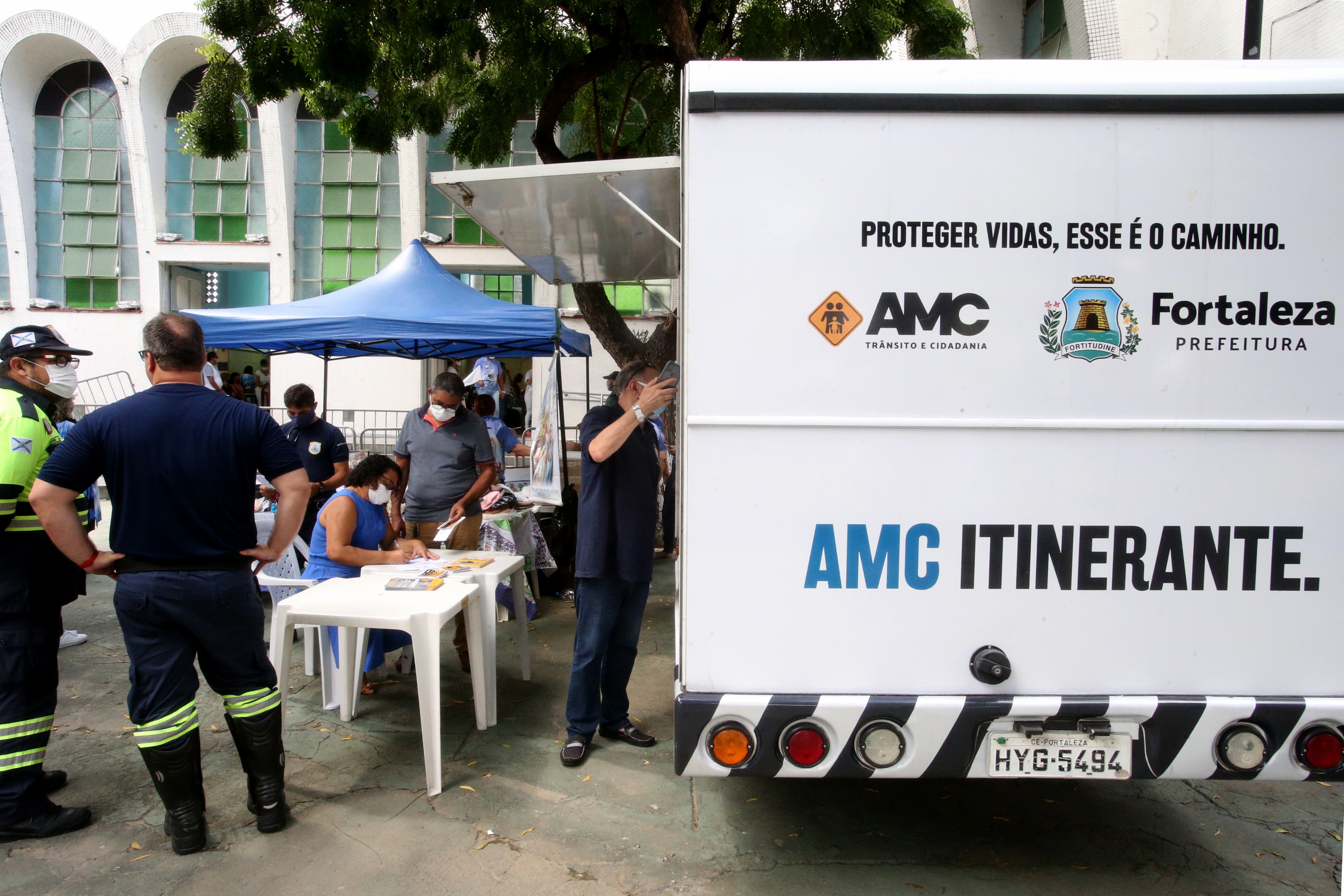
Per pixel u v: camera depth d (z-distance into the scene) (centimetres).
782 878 250
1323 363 210
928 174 208
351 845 267
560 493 554
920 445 212
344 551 368
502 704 395
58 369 309
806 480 213
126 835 273
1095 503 212
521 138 1434
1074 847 271
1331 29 503
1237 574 213
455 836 273
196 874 250
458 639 437
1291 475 211
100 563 247
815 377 211
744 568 214
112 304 1507
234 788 306
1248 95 205
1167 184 208
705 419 212
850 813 292
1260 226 208
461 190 320
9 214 1450
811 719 214
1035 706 212
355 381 1480
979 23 952
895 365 211
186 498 247
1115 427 210
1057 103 206
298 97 1470
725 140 208
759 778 316
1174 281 209
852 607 215
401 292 567
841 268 210
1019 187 208
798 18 705
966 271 209
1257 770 213
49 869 252
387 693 408
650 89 868
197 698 398
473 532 487
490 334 521
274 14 664
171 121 1475
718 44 748
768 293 210
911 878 251
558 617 557
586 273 509
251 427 261
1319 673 214
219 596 253
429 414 489
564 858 260
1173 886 248
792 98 207
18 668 268
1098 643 214
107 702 391
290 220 1480
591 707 331
